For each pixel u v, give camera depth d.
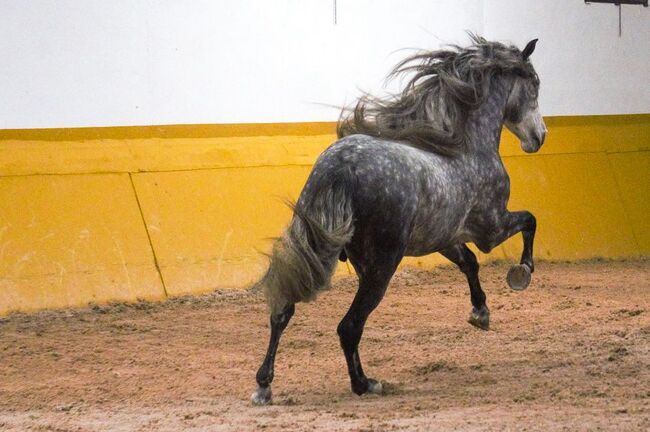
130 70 14.44
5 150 13.41
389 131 8.82
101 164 13.95
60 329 11.61
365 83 16.38
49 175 13.50
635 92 19.25
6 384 9.11
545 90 18.19
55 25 13.86
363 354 10.19
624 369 9.02
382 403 7.91
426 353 10.16
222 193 14.62
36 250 12.89
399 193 7.95
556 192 17.67
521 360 9.65
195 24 14.94
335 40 16.12
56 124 13.87
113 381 9.16
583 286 14.54
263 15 15.48
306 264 7.45
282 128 15.70
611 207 18.14
